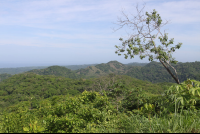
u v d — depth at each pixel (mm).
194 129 2570
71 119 3143
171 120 2816
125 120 3283
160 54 5383
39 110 5824
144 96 4770
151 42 5836
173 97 3520
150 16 5918
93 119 3502
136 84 43250
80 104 4742
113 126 3172
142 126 2814
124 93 5164
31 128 2803
